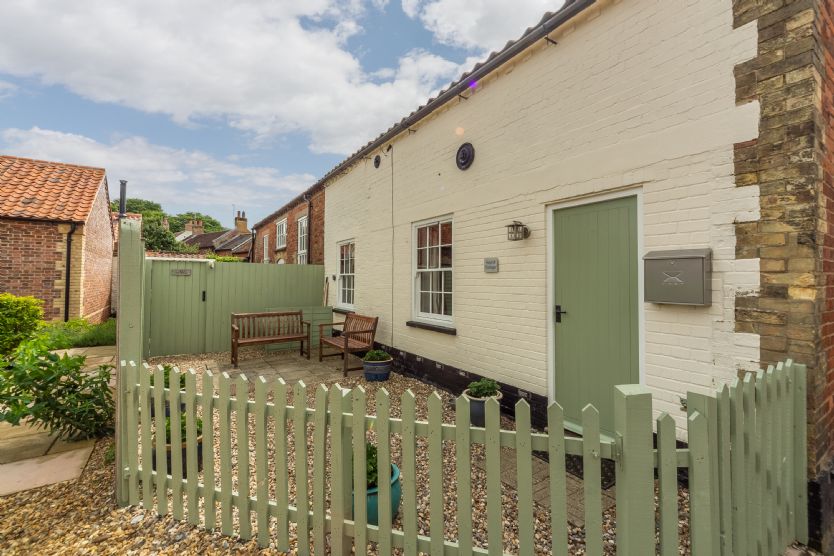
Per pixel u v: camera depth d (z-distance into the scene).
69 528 2.54
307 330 9.14
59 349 8.27
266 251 18.47
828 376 2.72
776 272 2.60
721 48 2.90
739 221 2.79
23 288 9.68
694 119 3.06
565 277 4.17
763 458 2.03
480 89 5.20
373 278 7.89
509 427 4.43
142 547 2.37
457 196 5.61
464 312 5.48
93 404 3.77
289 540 2.43
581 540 2.45
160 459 2.67
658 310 3.31
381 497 2.12
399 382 6.33
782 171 2.58
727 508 1.76
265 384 2.37
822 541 2.42
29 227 9.79
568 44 4.06
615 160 3.62
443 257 6.05
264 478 2.37
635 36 3.48
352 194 8.88
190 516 2.56
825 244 2.65
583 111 3.91
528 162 4.51
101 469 3.30
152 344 8.54
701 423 1.63
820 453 2.58
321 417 2.22
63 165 12.52
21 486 3.03
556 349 4.27
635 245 3.53
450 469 3.38
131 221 2.92
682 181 3.14
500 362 4.89
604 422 3.75
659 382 3.29
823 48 2.68
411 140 6.66
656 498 3.07
